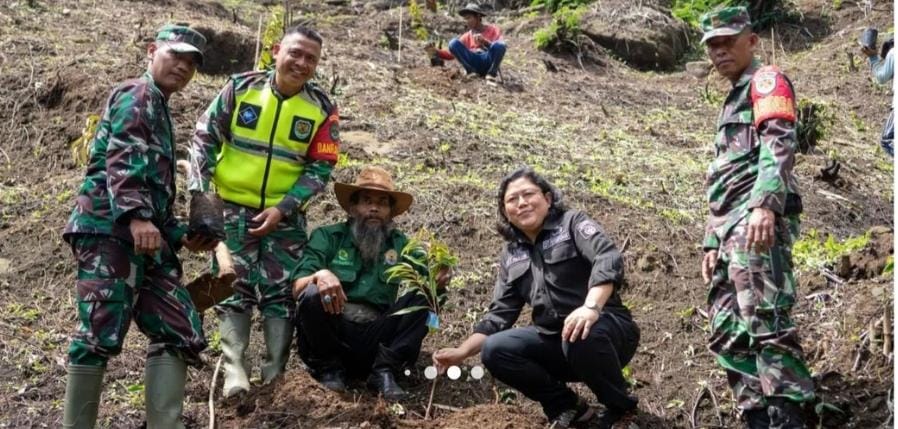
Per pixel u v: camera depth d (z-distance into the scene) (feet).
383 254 16.78
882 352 16.29
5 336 17.84
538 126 30.58
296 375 16.21
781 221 14.10
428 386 16.97
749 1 48.85
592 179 25.45
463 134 27.86
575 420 15.61
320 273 15.75
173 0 39.75
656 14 46.85
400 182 23.61
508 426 15.20
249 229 16.57
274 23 24.25
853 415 15.44
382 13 47.70
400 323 16.47
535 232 15.56
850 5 49.78
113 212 13.85
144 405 16.12
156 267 14.73
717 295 14.74
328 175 16.84
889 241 19.33
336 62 33.81
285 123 16.61
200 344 14.74
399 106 29.73
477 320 18.83
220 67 31.19
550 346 15.28
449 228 21.68
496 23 50.14
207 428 15.57
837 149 32.19
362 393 16.40
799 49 46.65
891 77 23.35
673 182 26.25
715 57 14.75
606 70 43.24
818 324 17.80
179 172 23.24
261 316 18.26
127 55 29.84
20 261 20.44
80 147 21.35
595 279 14.67
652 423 15.93
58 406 16.19
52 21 32.65
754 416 14.47
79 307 14.30
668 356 17.69
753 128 14.38
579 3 49.62
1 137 25.50
